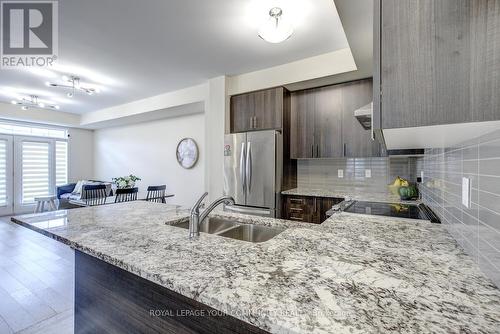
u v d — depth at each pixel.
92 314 1.25
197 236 1.15
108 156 6.63
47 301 2.14
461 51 0.57
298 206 3.02
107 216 1.59
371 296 0.60
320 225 1.34
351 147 2.93
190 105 4.16
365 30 1.76
